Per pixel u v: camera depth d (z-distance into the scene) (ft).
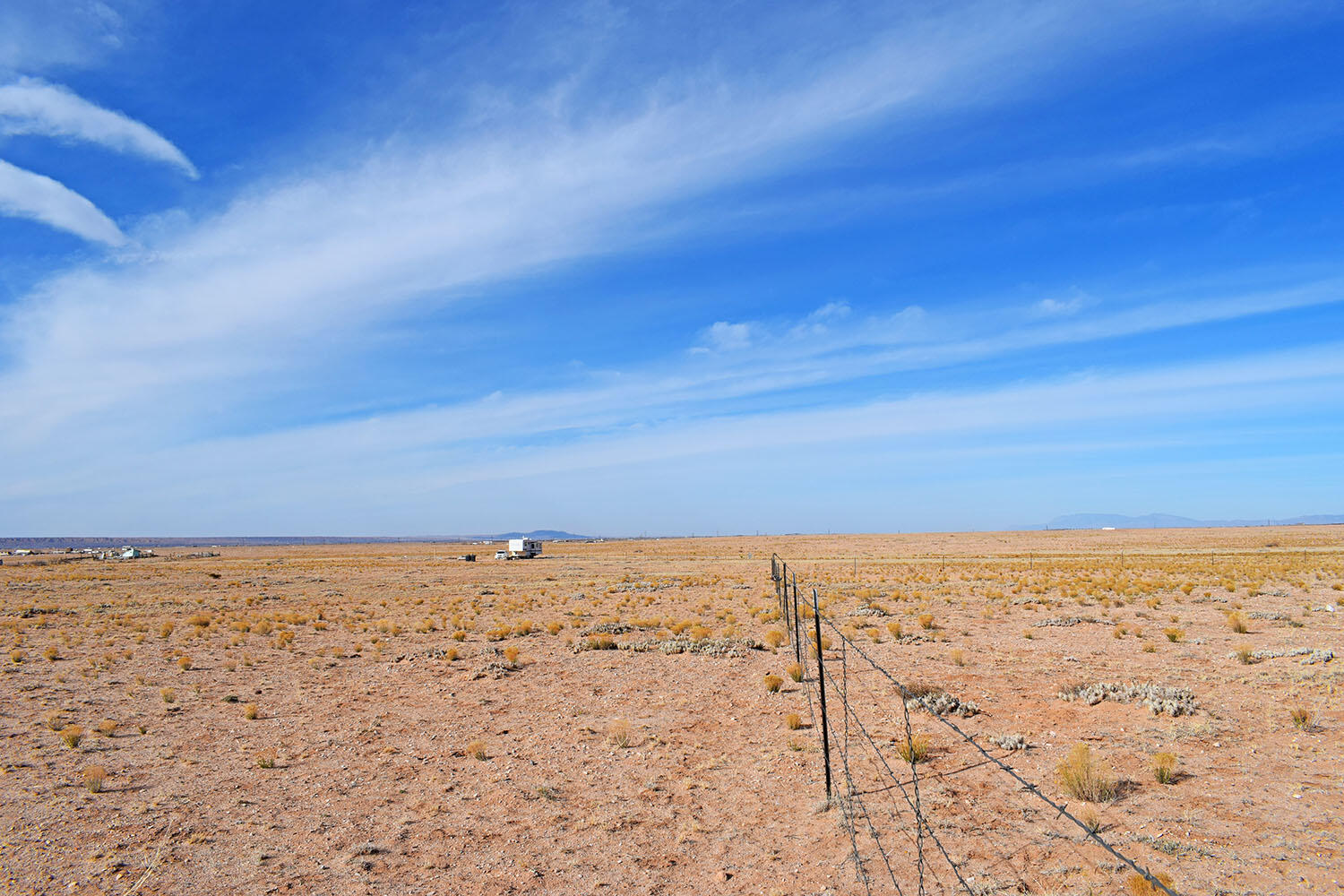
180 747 47.26
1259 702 47.62
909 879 25.41
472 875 27.66
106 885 27.35
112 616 135.13
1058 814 30.55
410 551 636.07
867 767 38.29
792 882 25.99
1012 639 80.94
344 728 51.96
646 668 71.82
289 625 119.65
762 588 167.63
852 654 74.18
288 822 33.78
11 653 86.79
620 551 480.23
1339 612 93.61
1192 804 31.01
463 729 50.78
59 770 42.42
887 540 531.50
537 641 94.32
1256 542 348.38
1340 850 26.02
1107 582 149.18
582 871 27.81
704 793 36.06
